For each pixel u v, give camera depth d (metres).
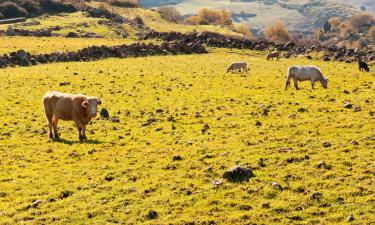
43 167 26.02
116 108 39.91
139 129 33.38
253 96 43.56
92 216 20.12
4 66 66.31
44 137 31.88
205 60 77.44
